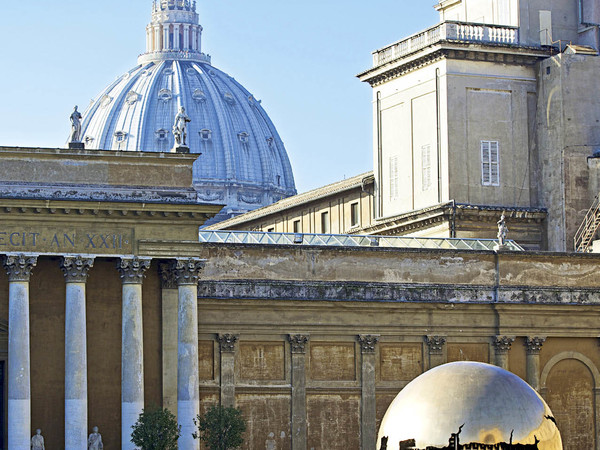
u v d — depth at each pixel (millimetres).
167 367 76375
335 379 84188
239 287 82375
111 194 74250
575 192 103938
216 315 82000
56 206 72938
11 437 71688
